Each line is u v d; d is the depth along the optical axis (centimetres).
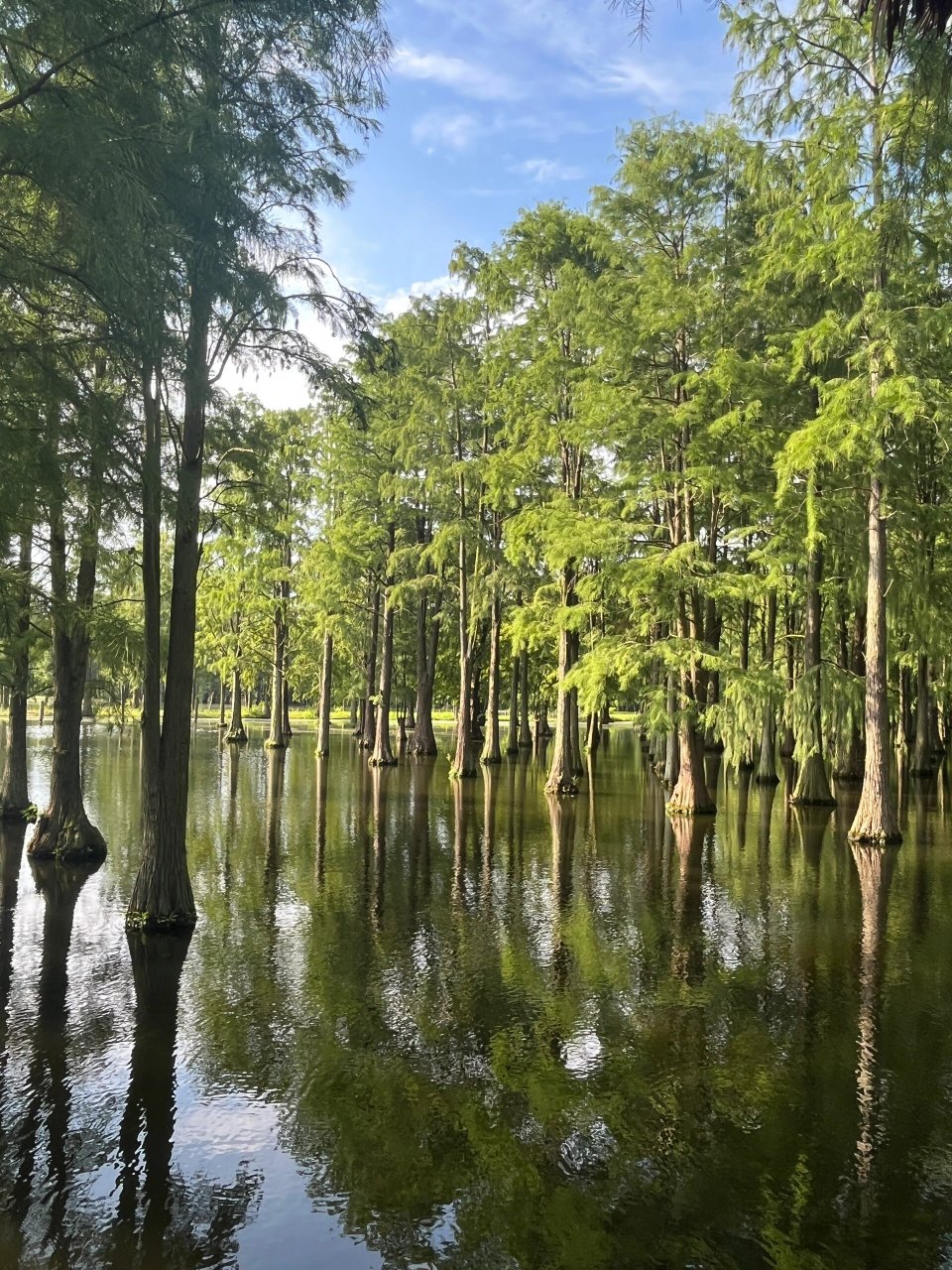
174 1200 429
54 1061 586
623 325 1747
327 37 691
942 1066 586
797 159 1529
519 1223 409
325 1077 566
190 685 953
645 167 1741
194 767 2800
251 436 1059
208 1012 677
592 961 811
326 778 2475
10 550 675
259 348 958
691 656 1688
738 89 1499
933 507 1644
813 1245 393
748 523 2019
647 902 1041
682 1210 421
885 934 908
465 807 1888
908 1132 496
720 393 1678
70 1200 429
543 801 2009
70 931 900
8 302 579
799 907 1019
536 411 2109
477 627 3388
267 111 784
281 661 3669
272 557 3225
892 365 1323
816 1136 492
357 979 757
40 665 1709
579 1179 448
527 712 4094
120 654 1021
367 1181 446
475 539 2511
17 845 1376
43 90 462
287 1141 485
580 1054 605
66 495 614
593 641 2266
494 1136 491
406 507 2922
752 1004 702
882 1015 679
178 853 929
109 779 2331
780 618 3350
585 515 1894
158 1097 536
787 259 1505
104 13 472
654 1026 656
